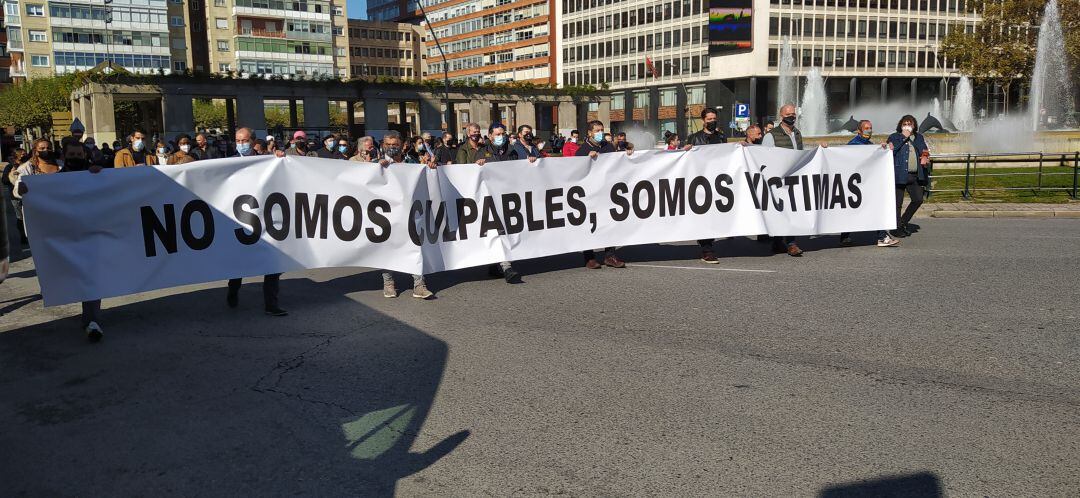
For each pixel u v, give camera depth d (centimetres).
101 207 677
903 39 8562
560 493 362
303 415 472
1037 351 566
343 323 702
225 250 730
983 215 1495
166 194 704
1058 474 372
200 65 10419
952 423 436
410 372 550
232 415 476
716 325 661
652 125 9381
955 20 8750
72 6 9125
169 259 707
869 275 875
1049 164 2238
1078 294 754
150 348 633
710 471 382
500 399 490
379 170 791
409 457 408
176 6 10062
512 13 11650
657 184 966
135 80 5284
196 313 760
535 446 417
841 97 8525
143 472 399
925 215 1520
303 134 1061
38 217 654
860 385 501
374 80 6262
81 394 523
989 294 761
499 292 830
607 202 947
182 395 515
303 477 388
